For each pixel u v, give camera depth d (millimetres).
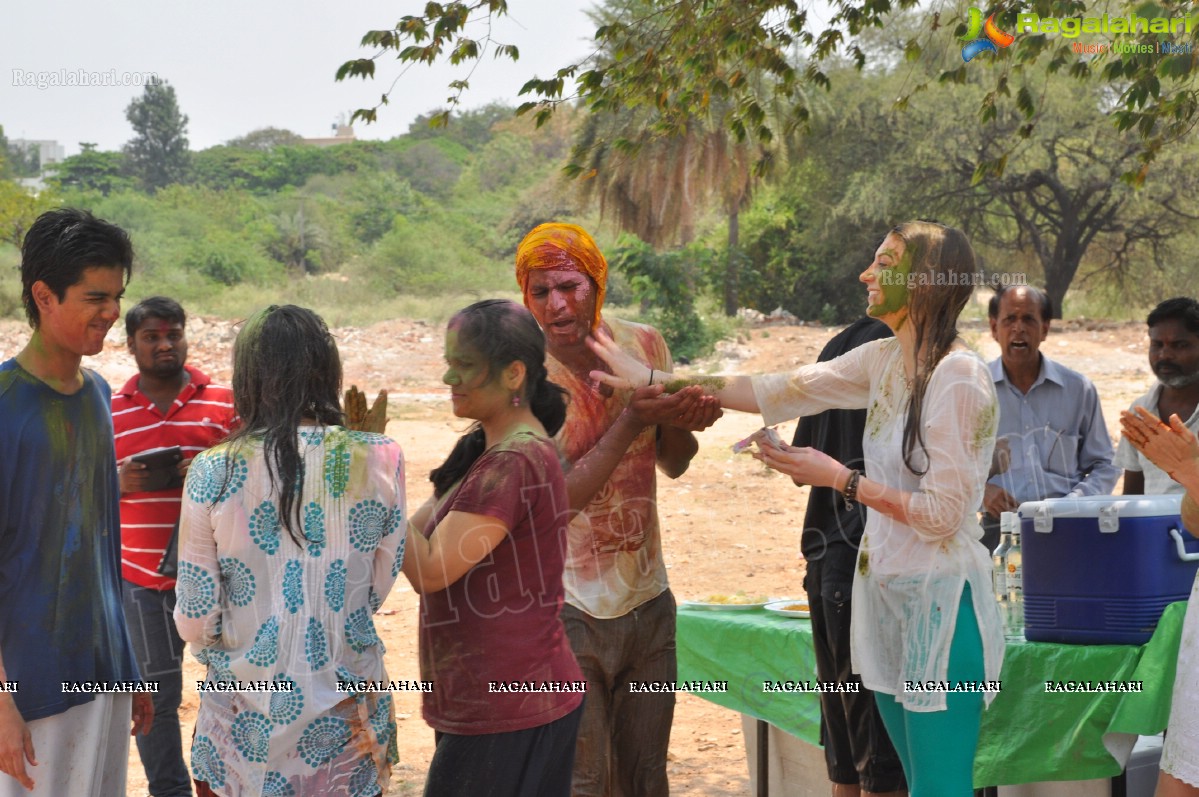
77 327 2748
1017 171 23125
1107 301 25797
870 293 2998
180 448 4012
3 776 2725
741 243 31375
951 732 2877
